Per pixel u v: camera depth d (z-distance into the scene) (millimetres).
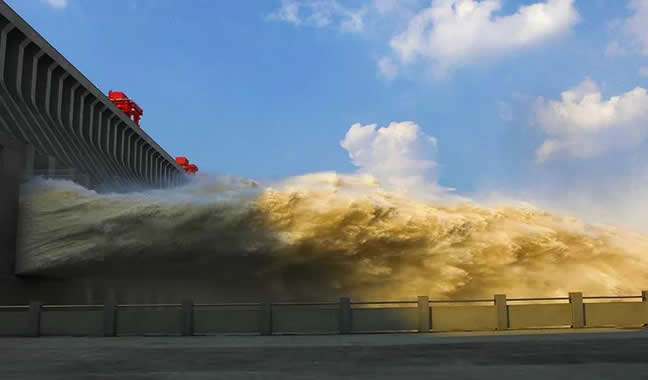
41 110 42719
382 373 10070
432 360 11711
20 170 23328
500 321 18453
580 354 12445
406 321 18312
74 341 16625
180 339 16984
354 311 18359
